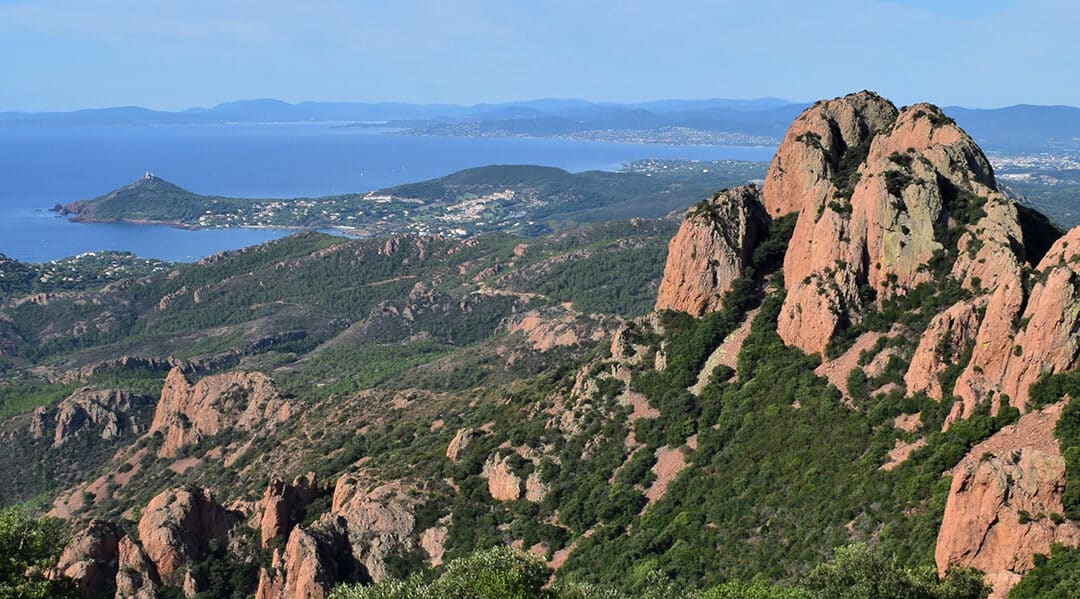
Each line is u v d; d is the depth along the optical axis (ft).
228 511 392.27
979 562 220.84
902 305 335.67
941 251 338.75
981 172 374.22
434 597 254.27
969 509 222.48
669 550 301.02
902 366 312.09
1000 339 265.34
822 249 356.18
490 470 384.06
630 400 383.04
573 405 395.14
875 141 401.90
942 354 290.76
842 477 284.41
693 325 392.88
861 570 223.51
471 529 360.48
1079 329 250.98
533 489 366.43
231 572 369.30
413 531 367.04
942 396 285.02
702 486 321.73
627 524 328.49
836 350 334.44
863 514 265.54
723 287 394.73
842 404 314.14
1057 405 247.09
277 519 382.83
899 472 269.64
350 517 369.91
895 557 228.84
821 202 374.63
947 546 224.94
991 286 320.91
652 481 342.44
